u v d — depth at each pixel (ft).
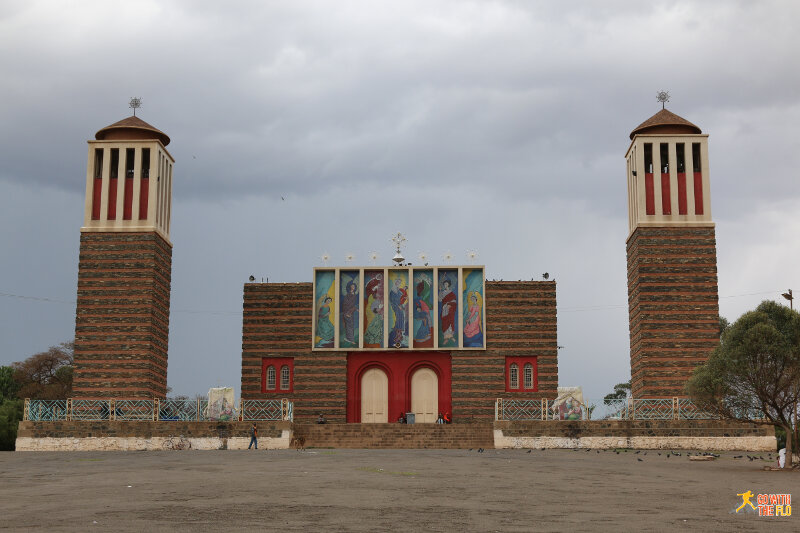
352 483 105.91
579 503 90.02
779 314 143.13
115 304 208.54
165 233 221.46
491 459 148.87
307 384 235.40
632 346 218.79
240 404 217.36
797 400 140.56
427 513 81.05
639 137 216.13
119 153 215.92
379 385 238.07
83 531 69.21
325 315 239.09
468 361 234.79
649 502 91.81
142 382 204.85
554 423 193.06
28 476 118.93
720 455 168.86
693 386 148.46
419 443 201.77
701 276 210.59
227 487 101.19
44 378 347.15
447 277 239.91
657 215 212.84
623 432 191.83
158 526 72.02
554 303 236.43
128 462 144.25
